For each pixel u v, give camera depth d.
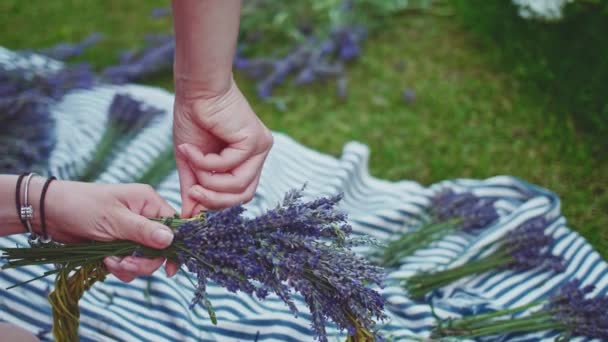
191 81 1.34
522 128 2.78
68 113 2.43
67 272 1.27
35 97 2.26
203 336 1.74
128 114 2.37
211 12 1.26
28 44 3.35
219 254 1.17
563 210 2.38
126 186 1.29
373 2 3.30
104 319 1.71
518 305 1.90
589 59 2.86
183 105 1.41
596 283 1.93
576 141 2.67
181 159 1.44
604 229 2.29
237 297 1.87
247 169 1.42
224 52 1.32
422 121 2.88
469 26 3.35
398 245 2.03
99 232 1.25
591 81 2.77
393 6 3.30
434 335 1.76
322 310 1.21
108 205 1.24
